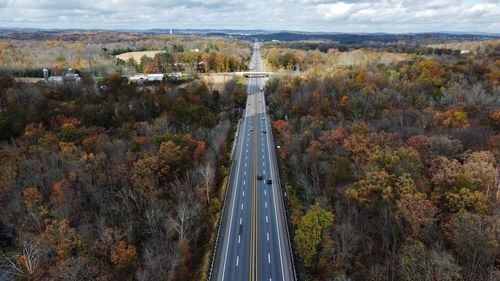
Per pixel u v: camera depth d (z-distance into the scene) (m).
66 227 74.38
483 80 181.50
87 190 89.25
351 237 74.12
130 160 100.56
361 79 184.62
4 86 166.62
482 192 74.44
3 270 66.81
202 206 93.56
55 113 135.62
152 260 71.94
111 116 139.00
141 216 87.06
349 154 102.38
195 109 148.50
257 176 119.75
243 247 83.12
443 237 69.12
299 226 77.75
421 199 70.62
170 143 104.69
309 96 167.62
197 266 78.44
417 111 134.75
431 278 58.16
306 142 120.44
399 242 73.19
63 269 64.75
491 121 120.88
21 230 77.06
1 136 121.38
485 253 60.97
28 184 90.00
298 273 73.62
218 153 124.94
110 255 73.50
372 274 68.69
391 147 98.81
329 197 92.94
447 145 96.19
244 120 185.12
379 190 78.06
